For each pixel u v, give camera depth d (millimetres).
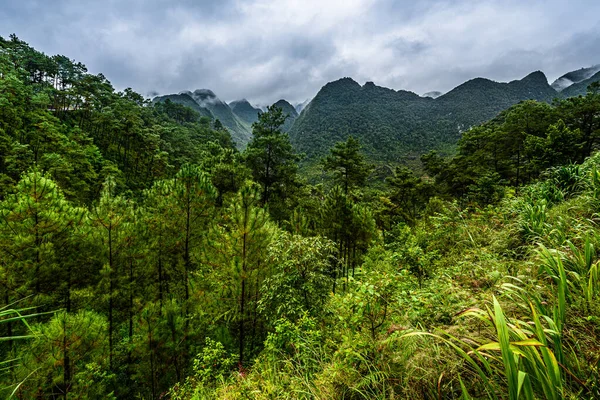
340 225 12445
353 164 26828
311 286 5574
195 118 117562
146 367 7426
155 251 9953
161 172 52562
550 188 5844
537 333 1396
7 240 7344
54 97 57125
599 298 1873
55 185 8750
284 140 22391
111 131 54312
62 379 5879
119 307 9578
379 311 2873
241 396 3178
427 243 7883
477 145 33812
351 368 2262
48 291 8336
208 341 5816
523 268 3125
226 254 7660
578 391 1403
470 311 1630
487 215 6914
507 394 1448
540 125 27078
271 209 20562
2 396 2885
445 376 1812
